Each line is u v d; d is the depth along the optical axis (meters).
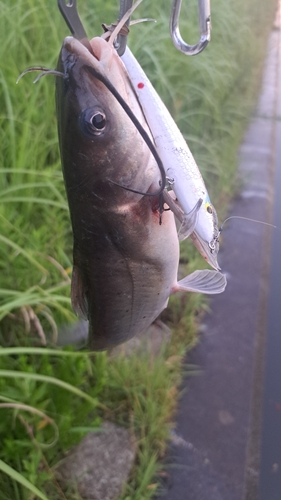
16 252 0.39
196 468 0.42
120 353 0.48
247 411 0.47
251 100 1.14
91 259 0.23
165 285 0.26
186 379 0.50
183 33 0.77
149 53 0.64
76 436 0.39
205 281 0.26
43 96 0.53
